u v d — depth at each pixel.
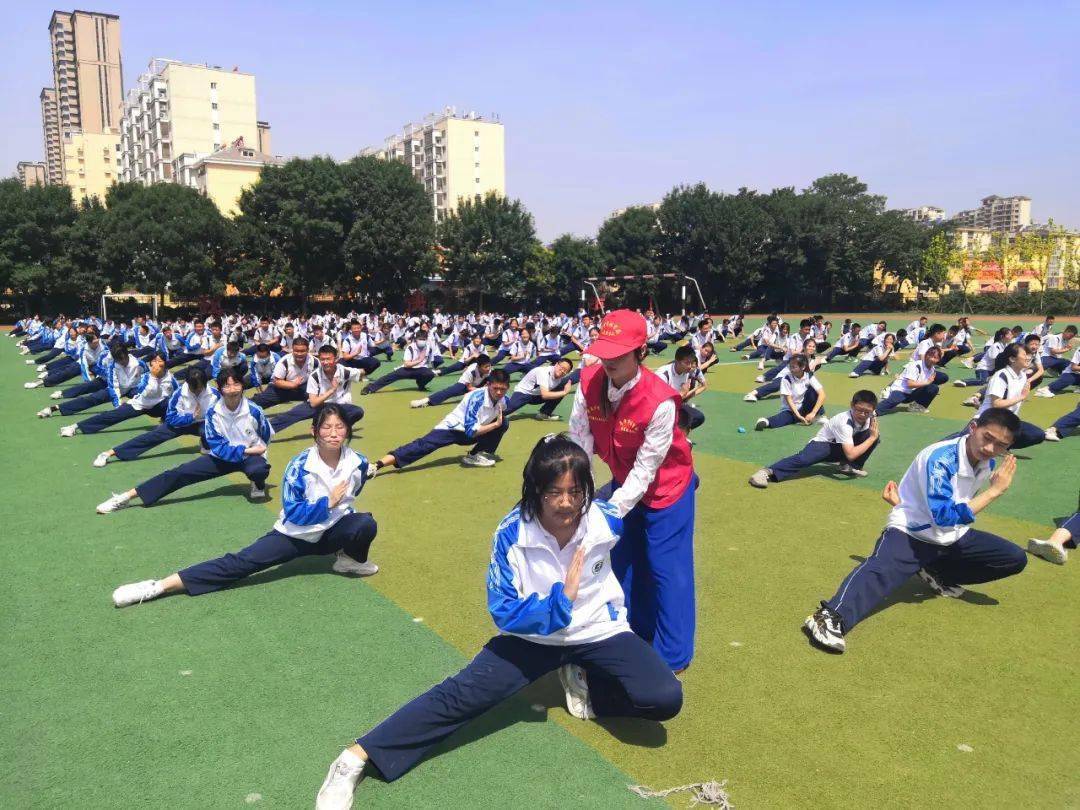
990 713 3.29
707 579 4.80
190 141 75.00
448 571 4.95
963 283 56.06
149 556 5.19
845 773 2.87
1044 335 17.41
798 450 8.76
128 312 45.25
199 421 8.14
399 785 2.80
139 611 4.30
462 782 2.82
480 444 7.99
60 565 5.02
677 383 8.75
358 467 4.68
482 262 50.38
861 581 3.99
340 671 3.63
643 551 3.54
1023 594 4.59
